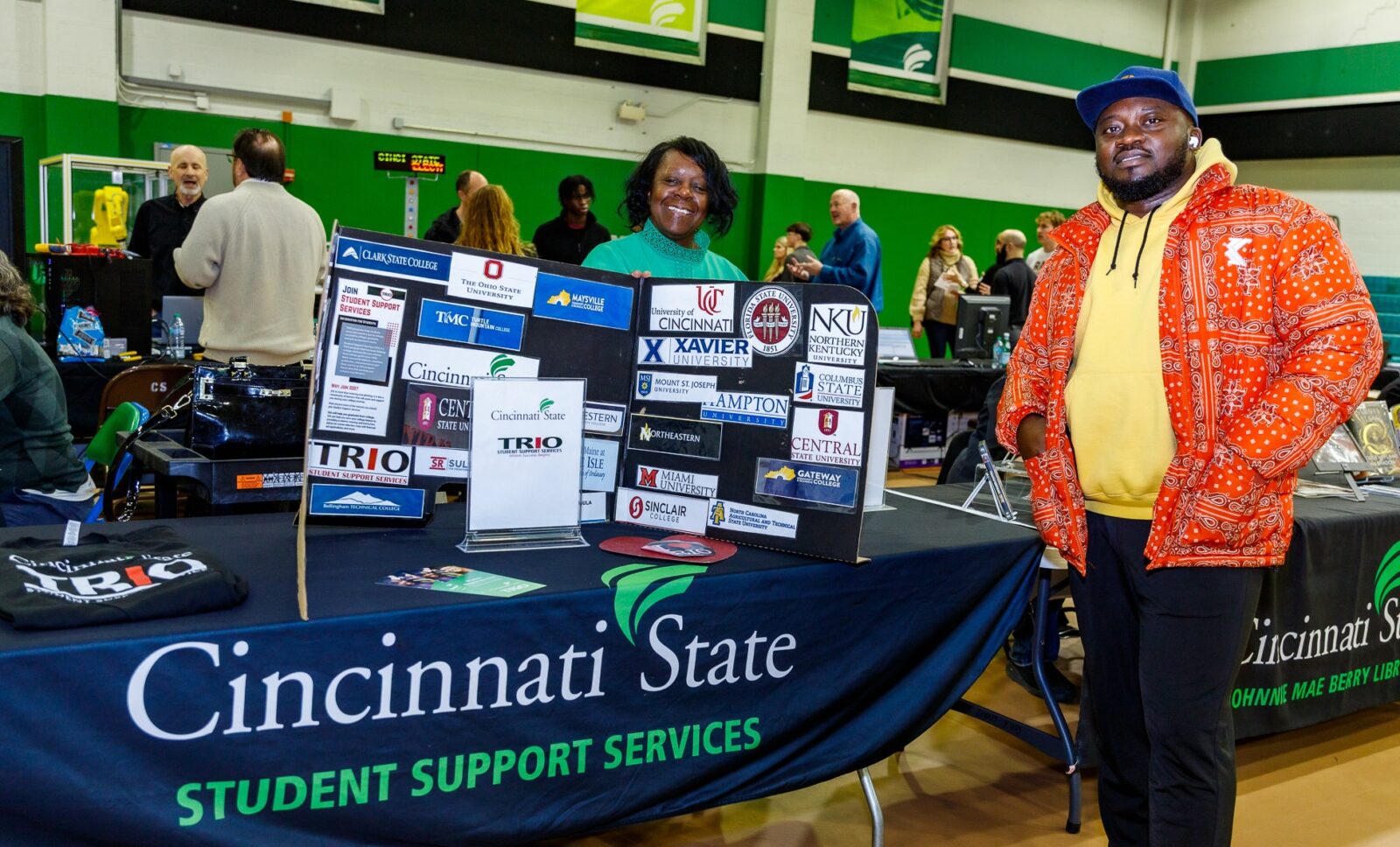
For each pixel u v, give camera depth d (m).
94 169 5.97
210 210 3.11
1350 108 10.45
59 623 1.20
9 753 1.13
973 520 2.15
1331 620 2.45
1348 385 1.49
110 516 2.30
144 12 6.85
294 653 1.28
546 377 1.79
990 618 1.94
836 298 1.70
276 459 2.03
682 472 1.83
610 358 1.84
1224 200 1.62
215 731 1.25
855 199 6.04
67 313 3.71
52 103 6.52
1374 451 2.71
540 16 8.22
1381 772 2.57
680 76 8.94
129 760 1.20
